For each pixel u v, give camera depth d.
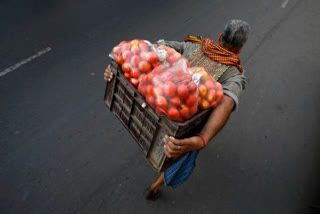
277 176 3.45
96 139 3.35
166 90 1.54
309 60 5.35
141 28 5.03
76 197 2.85
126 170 3.15
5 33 4.27
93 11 5.12
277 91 4.56
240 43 1.97
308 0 7.25
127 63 1.77
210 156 3.45
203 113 1.70
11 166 2.94
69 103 3.62
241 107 4.14
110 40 4.64
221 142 3.62
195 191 3.11
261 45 5.43
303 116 4.28
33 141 3.17
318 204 3.28
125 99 1.93
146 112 1.78
